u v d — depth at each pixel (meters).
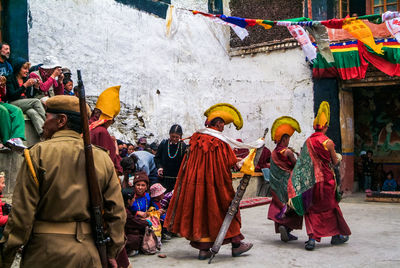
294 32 7.01
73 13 9.56
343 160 12.16
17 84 6.32
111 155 4.52
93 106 9.92
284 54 12.76
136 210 5.48
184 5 12.46
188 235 4.99
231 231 5.00
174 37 12.10
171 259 5.13
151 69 11.41
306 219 5.59
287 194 5.96
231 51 13.76
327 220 5.58
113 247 2.49
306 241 6.02
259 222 7.73
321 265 4.80
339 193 5.70
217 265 4.82
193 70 12.62
